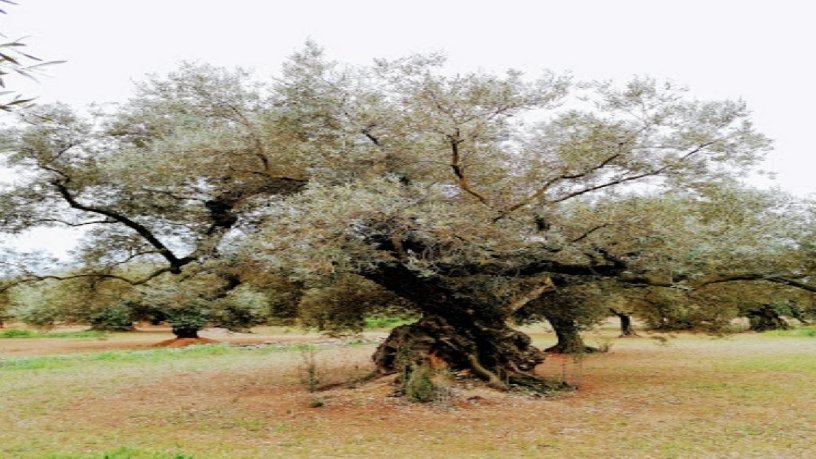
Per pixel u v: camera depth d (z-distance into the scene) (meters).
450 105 10.25
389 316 16.73
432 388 12.09
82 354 23.12
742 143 10.34
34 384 14.93
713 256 10.92
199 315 22.14
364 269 11.26
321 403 11.73
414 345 13.03
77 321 16.88
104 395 13.27
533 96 10.43
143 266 15.34
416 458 8.25
